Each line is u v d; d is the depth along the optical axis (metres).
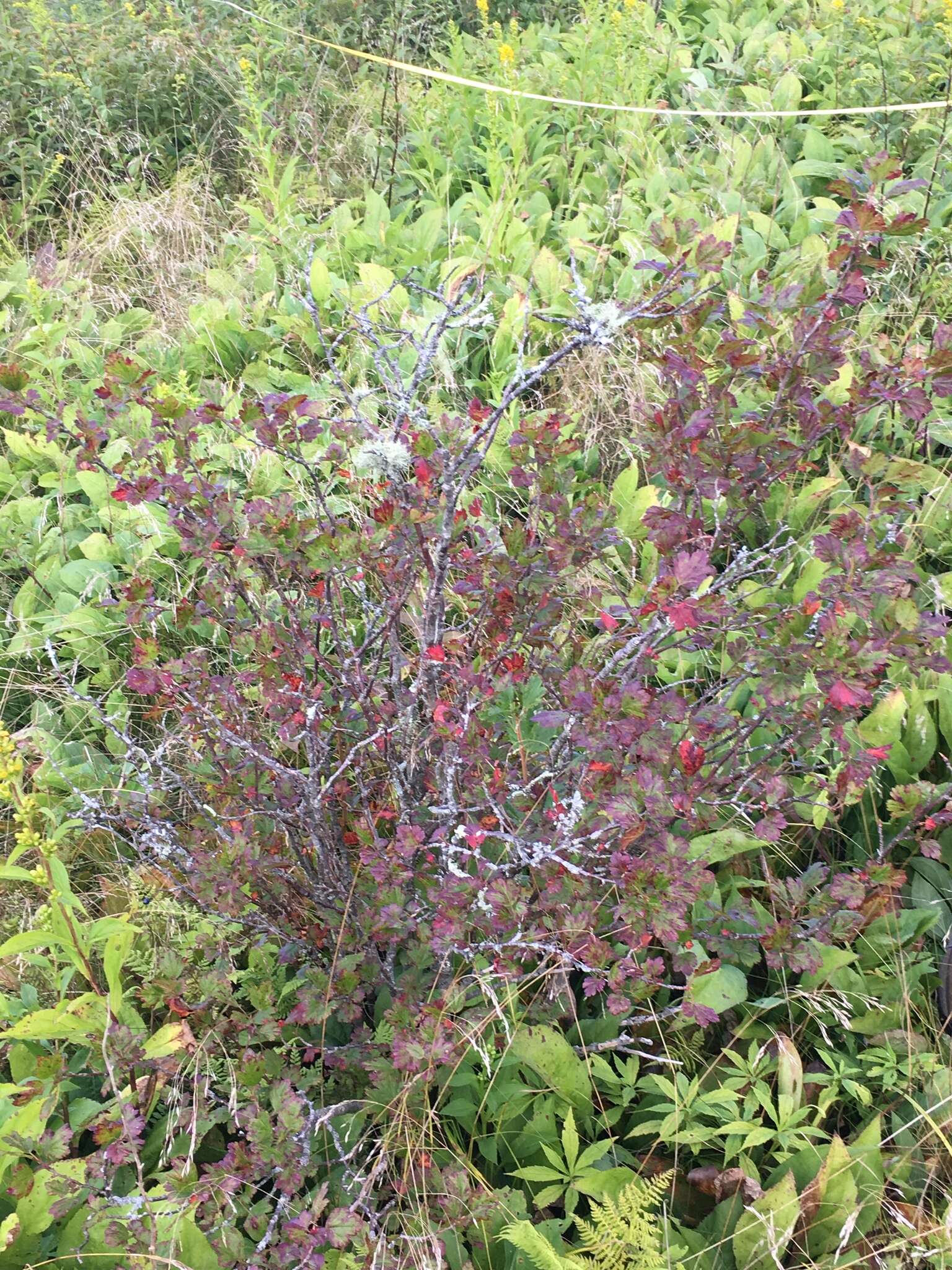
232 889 1.91
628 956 1.87
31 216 5.50
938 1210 1.84
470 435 2.44
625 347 3.44
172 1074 1.93
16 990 2.30
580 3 6.43
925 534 2.92
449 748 2.00
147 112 5.93
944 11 5.03
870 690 2.11
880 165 2.16
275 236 4.56
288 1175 1.69
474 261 4.07
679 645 2.22
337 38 6.14
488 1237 1.84
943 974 2.12
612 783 1.92
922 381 2.27
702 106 5.20
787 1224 1.73
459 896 1.83
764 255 3.96
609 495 3.14
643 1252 1.71
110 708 2.85
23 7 5.96
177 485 2.09
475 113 5.36
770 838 1.94
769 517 3.01
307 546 1.98
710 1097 1.90
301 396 2.07
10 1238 1.75
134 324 4.45
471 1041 1.86
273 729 2.49
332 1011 1.97
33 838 1.84
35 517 3.46
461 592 2.07
